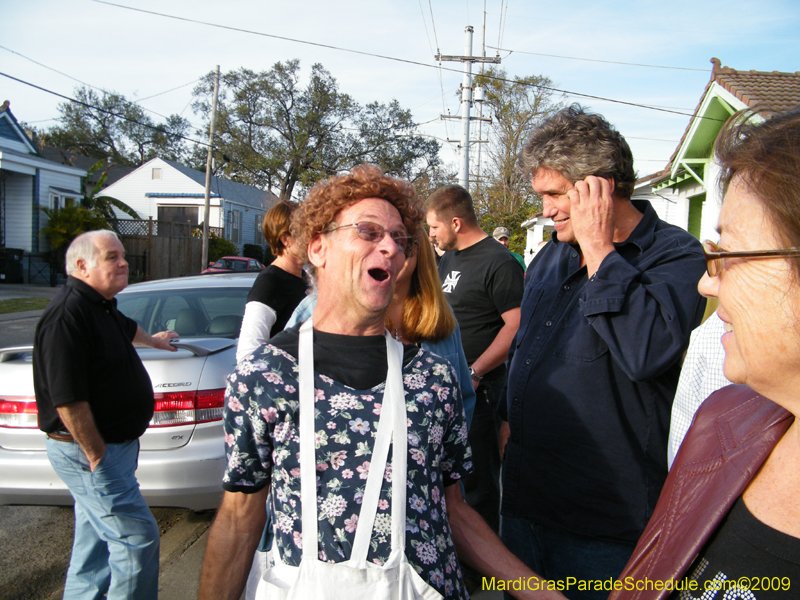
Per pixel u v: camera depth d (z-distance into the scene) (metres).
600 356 1.65
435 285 1.98
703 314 1.59
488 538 1.44
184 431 2.85
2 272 21.11
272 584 1.15
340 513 1.15
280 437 1.21
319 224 1.31
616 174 1.66
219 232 30.05
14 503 2.86
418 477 1.22
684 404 1.40
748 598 0.84
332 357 1.25
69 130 55.69
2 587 2.71
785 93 8.38
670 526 1.05
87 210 22.83
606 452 1.63
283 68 36.88
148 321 3.71
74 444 2.21
